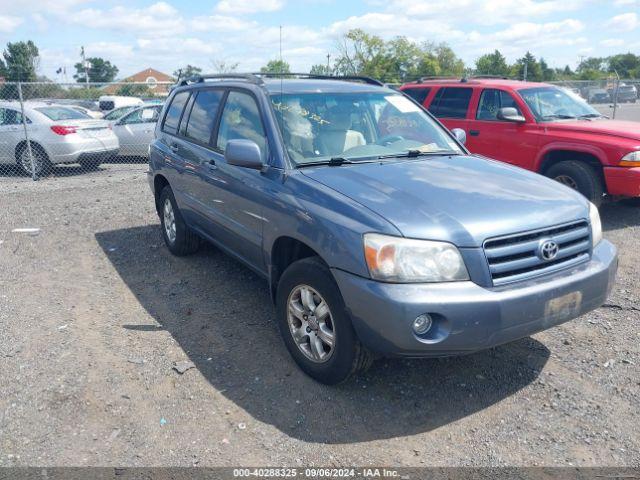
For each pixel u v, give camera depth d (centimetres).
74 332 450
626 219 802
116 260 634
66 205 908
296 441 319
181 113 600
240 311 489
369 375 384
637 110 2091
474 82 932
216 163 483
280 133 421
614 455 307
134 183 1132
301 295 373
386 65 4778
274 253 410
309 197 368
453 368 394
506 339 322
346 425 333
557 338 437
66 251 670
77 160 1216
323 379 365
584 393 364
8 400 355
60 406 349
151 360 405
